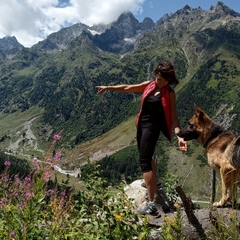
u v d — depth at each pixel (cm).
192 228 242
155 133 302
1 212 213
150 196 300
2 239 198
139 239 196
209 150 322
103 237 205
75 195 221
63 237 210
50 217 218
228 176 297
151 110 302
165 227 200
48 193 215
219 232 210
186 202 244
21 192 216
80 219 226
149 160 302
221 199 297
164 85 300
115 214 205
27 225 192
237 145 296
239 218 245
